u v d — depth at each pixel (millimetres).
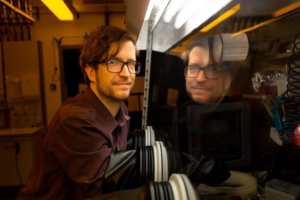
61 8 2438
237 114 765
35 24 3549
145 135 1012
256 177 656
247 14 854
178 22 1047
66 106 892
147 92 1528
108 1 2943
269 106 716
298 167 600
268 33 883
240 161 703
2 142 2867
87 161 718
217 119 787
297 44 648
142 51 1607
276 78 762
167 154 647
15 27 3342
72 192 866
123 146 1028
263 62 883
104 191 600
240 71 930
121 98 878
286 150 632
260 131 731
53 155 842
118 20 3572
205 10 843
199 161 674
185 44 1045
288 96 568
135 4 746
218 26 952
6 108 3318
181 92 1088
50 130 872
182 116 963
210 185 613
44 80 3588
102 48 843
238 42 937
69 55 3686
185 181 427
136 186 607
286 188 572
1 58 3258
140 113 2795
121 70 854
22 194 946
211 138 770
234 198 586
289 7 766
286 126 572
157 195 389
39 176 879
